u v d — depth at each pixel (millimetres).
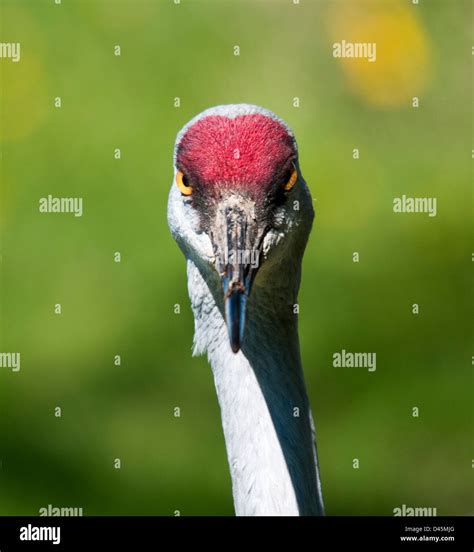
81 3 16797
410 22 16047
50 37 16453
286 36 16531
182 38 16609
